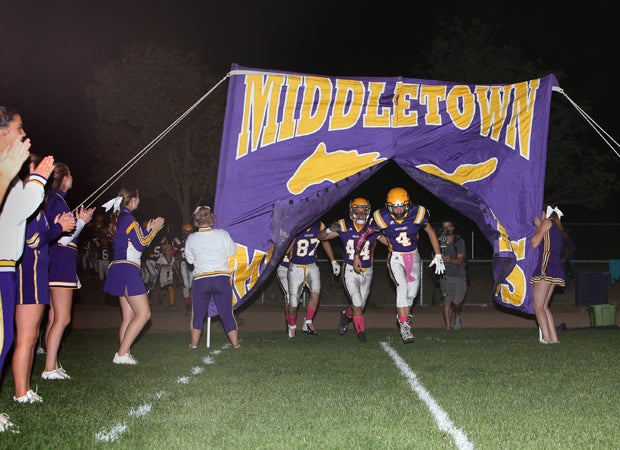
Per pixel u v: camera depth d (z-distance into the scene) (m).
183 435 5.04
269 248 9.92
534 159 10.11
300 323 13.18
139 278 8.09
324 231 10.45
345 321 10.89
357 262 9.79
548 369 7.73
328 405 5.99
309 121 10.09
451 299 11.74
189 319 13.75
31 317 5.96
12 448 4.69
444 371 7.62
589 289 12.22
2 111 4.90
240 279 9.91
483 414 5.68
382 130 10.15
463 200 10.22
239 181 9.96
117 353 8.26
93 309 15.75
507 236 10.02
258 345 9.80
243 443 4.86
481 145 10.20
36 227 5.71
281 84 10.08
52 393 6.45
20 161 4.82
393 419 5.52
